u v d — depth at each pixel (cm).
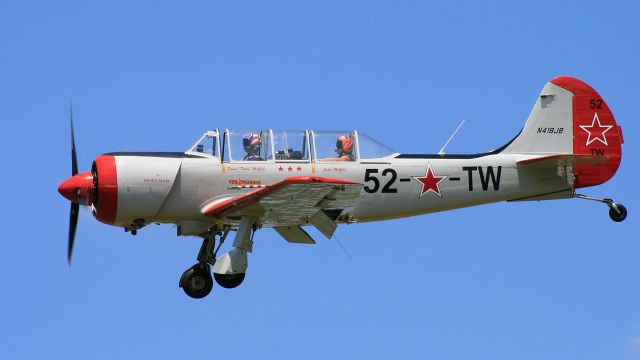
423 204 6369
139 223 6003
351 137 6216
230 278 6188
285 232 6362
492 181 6494
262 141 6053
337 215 6178
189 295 6097
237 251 5816
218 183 5947
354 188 5200
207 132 6031
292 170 6044
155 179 5859
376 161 6234
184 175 5909
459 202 6450
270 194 5316
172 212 5947
